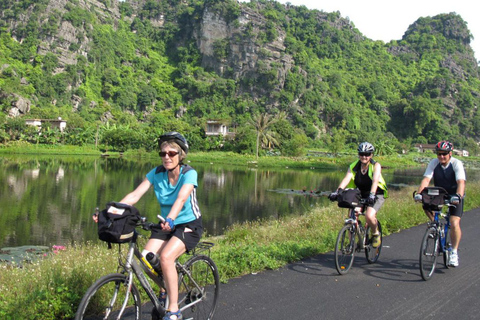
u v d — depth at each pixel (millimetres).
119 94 155375
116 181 34281
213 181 38719
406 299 5180
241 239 10656
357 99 179250
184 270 4043
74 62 155750
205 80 170500
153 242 3814
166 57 191750
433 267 6102
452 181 6531
